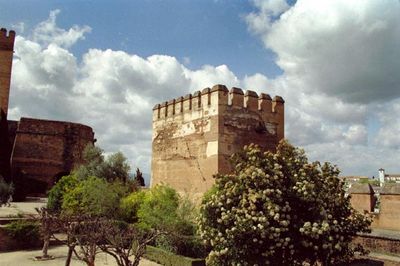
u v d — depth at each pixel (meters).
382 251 20.94
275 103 27.33
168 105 30.44
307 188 11.76
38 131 54.69
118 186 31.59
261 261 11.41
